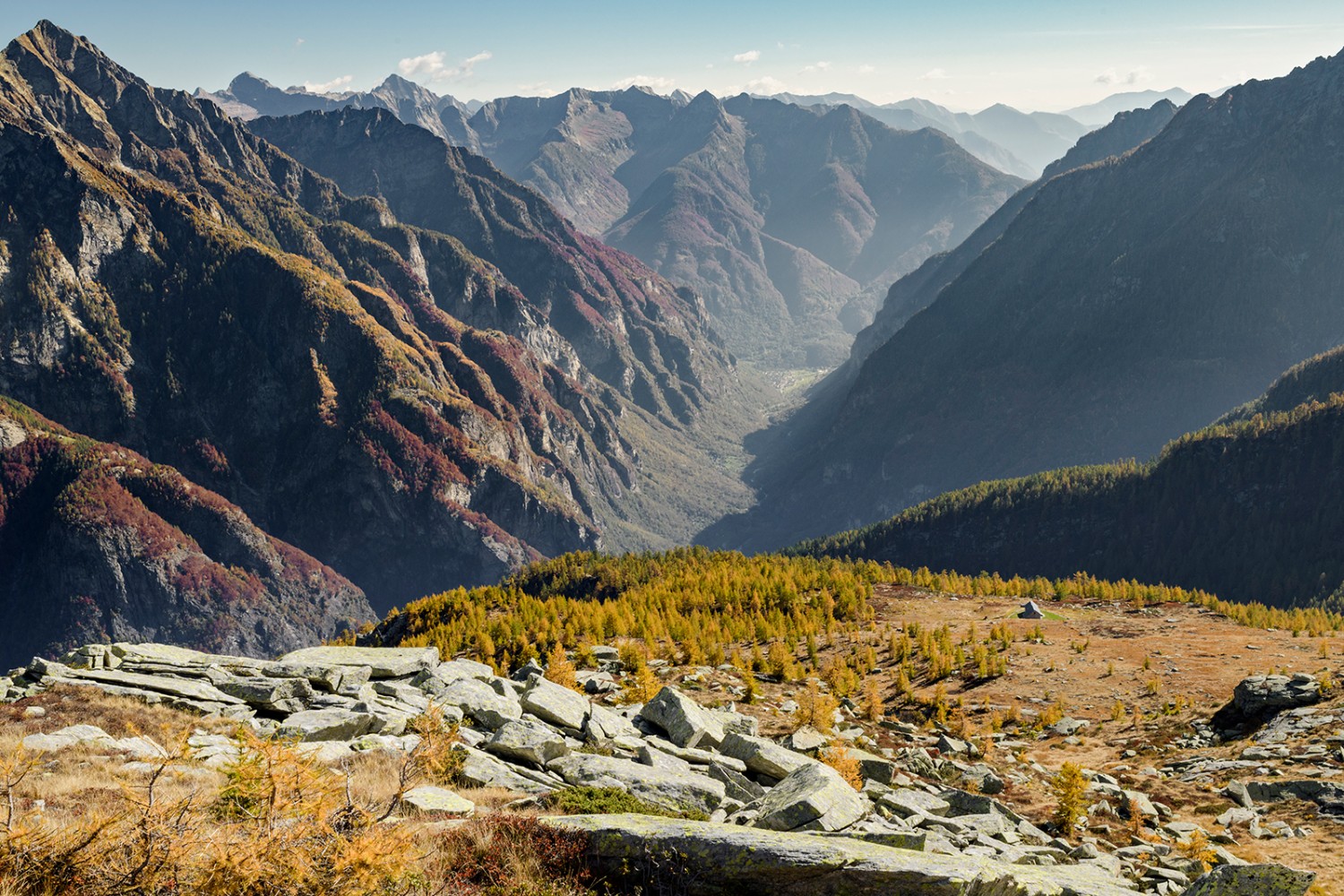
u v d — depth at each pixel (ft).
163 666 130.62
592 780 93.97
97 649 132.05
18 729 96.22
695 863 61.21
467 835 64.18
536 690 130.21
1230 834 134.51
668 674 237.66
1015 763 188.44
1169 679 255.29
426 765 63.10
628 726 129.18
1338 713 182.50
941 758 182.39
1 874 43.50
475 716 121.19
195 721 106.52
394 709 117.91
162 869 44.55
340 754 94.02
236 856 44.52
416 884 54.08
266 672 131.44
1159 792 163.53
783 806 83.87
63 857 44.62
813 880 60.03
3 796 63.00
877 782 130.62
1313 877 70.95
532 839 63.57
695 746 125.08
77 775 78.48
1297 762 163.22
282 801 48.75
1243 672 254.88
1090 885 71.26
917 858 61.72
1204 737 197.47
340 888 45.93
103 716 103.30
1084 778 170.09
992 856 91.50
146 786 75.25
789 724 190.19
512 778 91.61
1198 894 74.28
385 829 52.13
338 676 132.67
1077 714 235.20
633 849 62.49
